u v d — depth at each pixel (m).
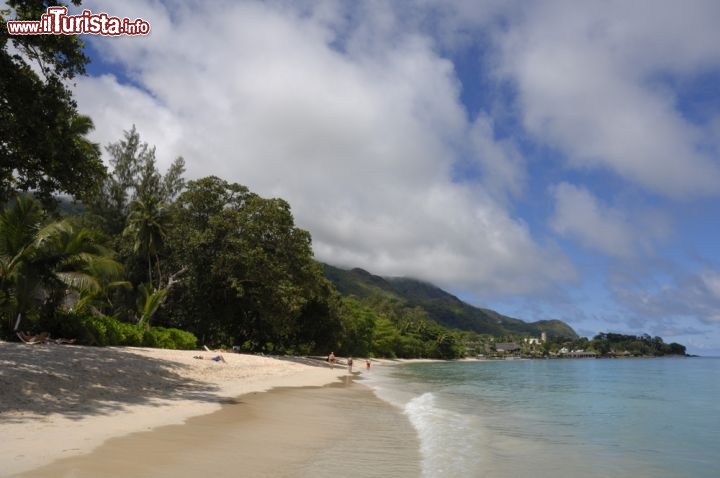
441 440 11.23
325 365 47.19
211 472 6.91
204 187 43.34
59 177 15.89
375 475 7.65
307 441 9.88
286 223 43.69
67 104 15.88
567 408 20.58
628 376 53.44
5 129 13.78
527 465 9.29
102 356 18.67
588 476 8.75
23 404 10.20
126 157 47.31
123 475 6.36
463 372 61.31
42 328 23.52
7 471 6.08
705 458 10.68
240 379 22.09
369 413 15.20
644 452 11.25
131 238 42.59
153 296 35.41
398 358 125.69
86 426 9.08
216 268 39.06
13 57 14.66
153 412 11.40
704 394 28.92
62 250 25.59
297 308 41.16
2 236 23.44
